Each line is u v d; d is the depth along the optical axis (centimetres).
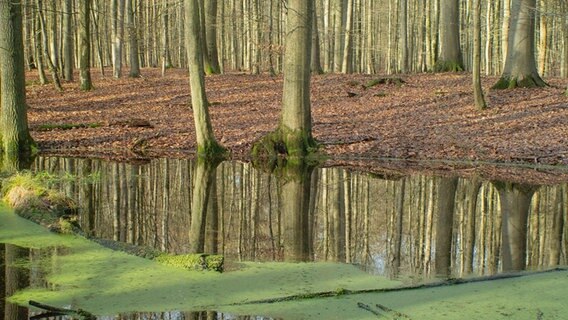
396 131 1616
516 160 1317
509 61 2050
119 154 1492
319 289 556
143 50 3766
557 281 585
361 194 1080
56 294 541
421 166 1330
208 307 510
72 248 701
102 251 689
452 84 2223
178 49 4031
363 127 1678
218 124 1762
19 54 1385
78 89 2338
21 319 483
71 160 1393
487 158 1353
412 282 585
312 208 981
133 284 570
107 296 536
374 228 852
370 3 3534
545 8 2252
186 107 2016
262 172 1291
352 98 2091
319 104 2017
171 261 641
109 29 4147
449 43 2617
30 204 878
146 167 1326
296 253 708
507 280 589
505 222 874
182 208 962
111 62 4309
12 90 1395
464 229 838
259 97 2169
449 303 520
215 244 748
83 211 923
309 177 1230
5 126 1406
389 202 1018
